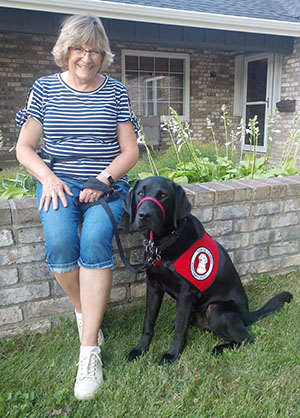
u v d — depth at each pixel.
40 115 2.11
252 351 2.16
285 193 3.14
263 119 9.91
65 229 1.92
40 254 2.39
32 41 8.43
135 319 2.62
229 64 10.52
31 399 1.83
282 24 7.96
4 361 2.12
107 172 2.09
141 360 2.10
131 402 1.81
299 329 2.41
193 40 7.98
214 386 1.92
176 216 2.00
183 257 2.07
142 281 2.79
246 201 3.01
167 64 9.95
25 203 2.34
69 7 6.41
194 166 3.92
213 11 7.87
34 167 2.05
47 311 2.50
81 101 2.07
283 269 3.36
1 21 6.45
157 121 9.29
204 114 10.55
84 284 1.92
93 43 1.91
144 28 7.53
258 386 1.92
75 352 2.20
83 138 2.10
